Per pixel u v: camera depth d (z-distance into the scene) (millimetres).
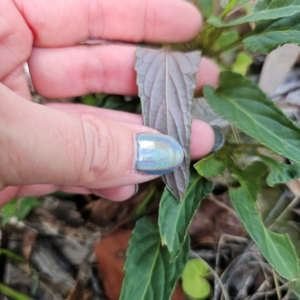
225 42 129
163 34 115
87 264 131
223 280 124
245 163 128
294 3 97
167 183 95
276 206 130
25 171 80
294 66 140
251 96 103
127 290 102
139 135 88
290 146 94
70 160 80
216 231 130
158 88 99
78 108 113
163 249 108
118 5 108
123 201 134
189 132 95
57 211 139
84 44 114
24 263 136
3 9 101
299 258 123
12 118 75
